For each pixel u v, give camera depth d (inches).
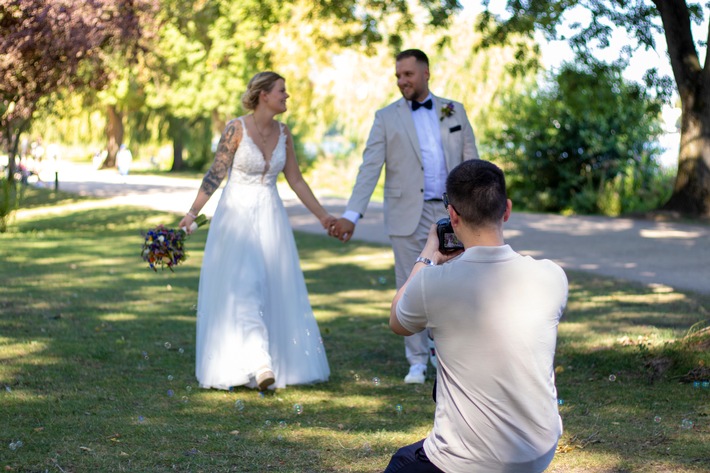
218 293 223.0
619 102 820.6
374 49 687.1
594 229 666.2
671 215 744.3
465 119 240.7
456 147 237.6
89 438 174.9
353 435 180.1
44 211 912.3
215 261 225.6
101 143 2352.4
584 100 825.5
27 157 1203.2
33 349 262.1
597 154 869.8
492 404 95.8
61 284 403.9
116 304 351.6
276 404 207.9
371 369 249.1
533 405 95.7
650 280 406.0
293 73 1286.9
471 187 100.1
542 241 585.0
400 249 238.5
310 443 174.6
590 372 234.4
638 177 860.0
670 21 684.7
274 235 229.6
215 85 1525.6
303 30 1127.0
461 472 96.8
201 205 228.7
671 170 909.8
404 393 220.7
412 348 235.1
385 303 363.9
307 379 229.1
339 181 1323.8
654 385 217.8
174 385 223.8
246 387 224.7
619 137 861.2
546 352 97.0
